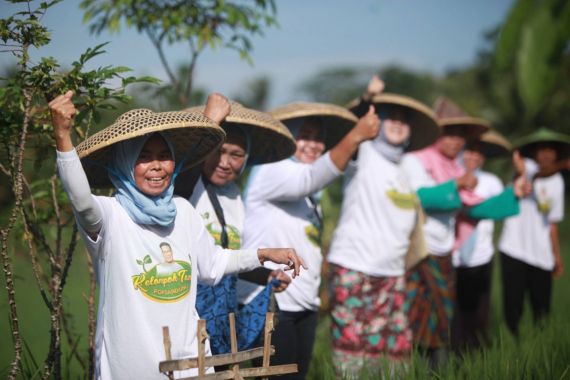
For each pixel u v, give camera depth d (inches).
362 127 198.4
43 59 155.3
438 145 303.3
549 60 312.8
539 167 338.6
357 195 246.1
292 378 205.9
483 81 1055.6
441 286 271.7
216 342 175.6
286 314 203.6
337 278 243.1
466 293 311.0
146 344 145.0
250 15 252.5
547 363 216.8
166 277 149.9
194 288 155.3
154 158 150.4
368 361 237.0
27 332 398.3
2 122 165.5
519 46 315.9
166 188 153.4
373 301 240.7
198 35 245.9
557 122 876.6
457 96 1143.0
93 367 185.2
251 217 210.1
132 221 149.6
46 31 156.3
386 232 243.0
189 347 150.1
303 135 224.4
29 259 209.9
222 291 176.2
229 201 192.1
